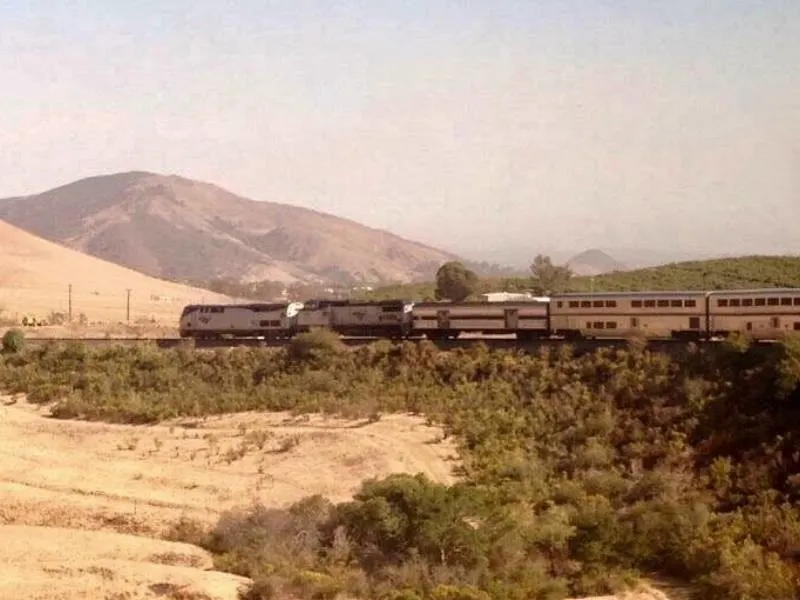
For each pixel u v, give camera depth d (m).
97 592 44.00
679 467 59.81
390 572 47.41
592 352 75.56
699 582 46.84
